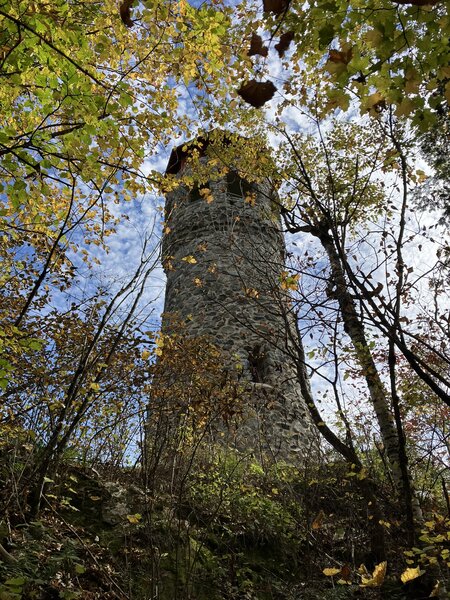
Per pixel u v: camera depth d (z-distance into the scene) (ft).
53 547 14.26
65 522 15.65
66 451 19.40
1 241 20.95
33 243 21.33
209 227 43.96
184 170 42.16
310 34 10.68
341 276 19.21
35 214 18.74
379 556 18.72
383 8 9.05
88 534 16.24
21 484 16.25
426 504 22.38
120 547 16.10
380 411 20.08
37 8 13.07
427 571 16.39
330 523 21.63
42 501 16.30
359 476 18.48
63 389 19.12
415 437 26.09
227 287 40.50
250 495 21.97
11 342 15.28
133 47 17.88
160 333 19.71
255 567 18.83
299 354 21.49
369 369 19.94
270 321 38.78
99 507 17.71
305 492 22.56
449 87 9.41
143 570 15.37
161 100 19.36
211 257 42.11
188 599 14.40
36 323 20.97
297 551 20.20
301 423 34.76
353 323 20.89
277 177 23.44
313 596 17.15
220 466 24.58
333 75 9.59
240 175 25.88
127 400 21.81
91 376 18.71
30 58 13.12
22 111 15.72
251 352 36.86
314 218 20.43
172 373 23.31
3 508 14.35
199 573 16.62
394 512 20.59
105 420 21.98
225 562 18.30
